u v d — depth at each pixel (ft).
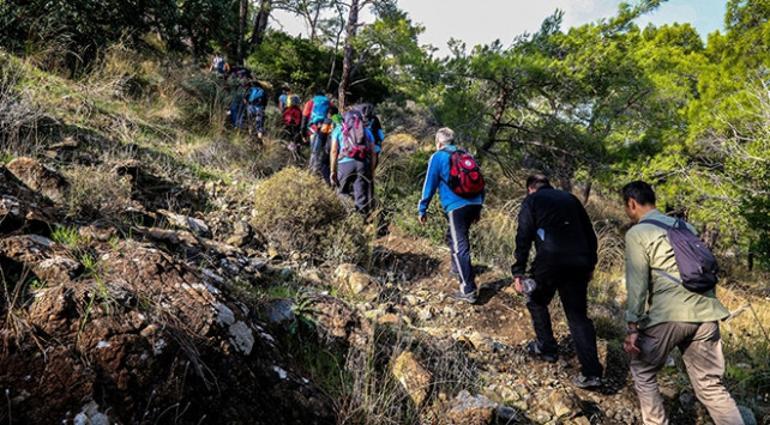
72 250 7.20
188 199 15.62
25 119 14.51
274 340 8.16
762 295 38.86
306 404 7.20
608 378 11.50
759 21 38.86
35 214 7.79
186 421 5.82
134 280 6.80
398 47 31.96
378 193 22.71
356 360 8.79
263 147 26.48
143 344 5.90
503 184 34.73
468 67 29.30
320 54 51.42
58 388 5.21
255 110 27.53
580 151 34.22
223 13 32.63
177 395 5.84
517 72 29.19
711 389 9.09
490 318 13.43
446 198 13.88
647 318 9.28
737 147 32.45
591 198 49.03
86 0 22.77
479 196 13.98
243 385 6.57
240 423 6.25
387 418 7.86
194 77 28.25
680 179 35.22
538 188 12.03
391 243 17.97
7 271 6.22
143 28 27.71
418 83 31.68
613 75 31.22
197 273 7.80
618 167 34.17
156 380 5.78
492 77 29.81
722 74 38.75
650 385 9.58
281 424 6.69
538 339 11.87
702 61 44.73
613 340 13.47
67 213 9.12
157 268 7.13
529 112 34.17
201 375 6.11
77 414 5.15
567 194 11.45
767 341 16.07
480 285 14.99
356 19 37.83
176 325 6.36
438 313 13.26
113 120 19.25
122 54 25.07
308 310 9.75
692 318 8.86
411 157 30.01
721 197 33.12
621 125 35.22
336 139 19.17
